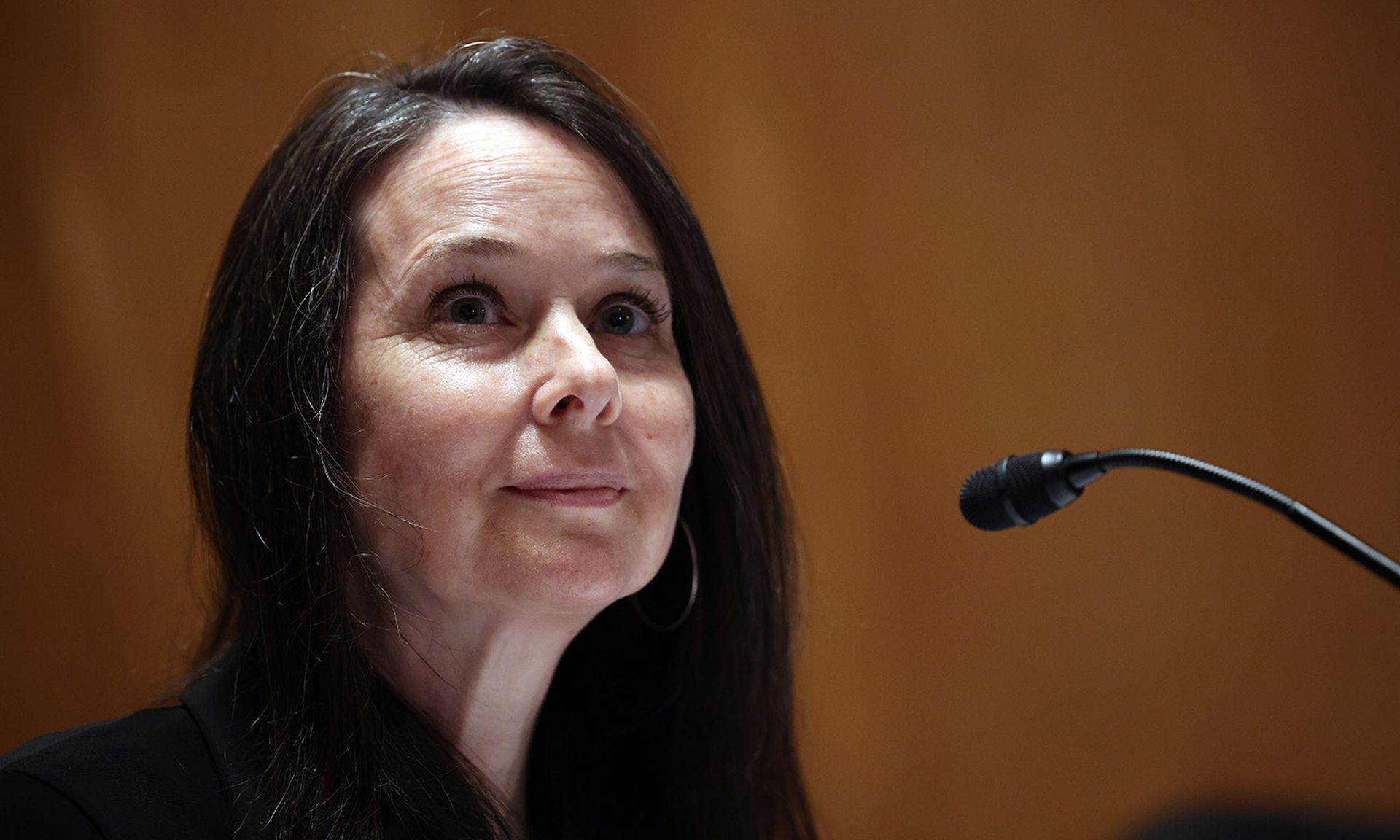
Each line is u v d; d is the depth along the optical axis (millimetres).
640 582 2986
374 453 2816
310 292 2893
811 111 6996
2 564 6328
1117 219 7148
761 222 6961
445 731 3068
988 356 7102
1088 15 7129
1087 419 7141
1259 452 7188
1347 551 2426
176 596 6273
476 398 2775
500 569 2777
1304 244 7219
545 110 3104
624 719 3705
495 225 2875
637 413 2980
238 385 2980
